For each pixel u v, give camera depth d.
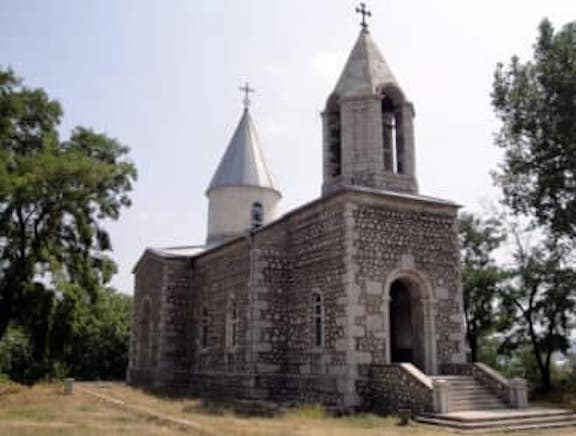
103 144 28.59
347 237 19.77
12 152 26.72
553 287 28.22
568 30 22.42
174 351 29.84
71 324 27.52
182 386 29.34
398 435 13.84
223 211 33.12
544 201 23.84
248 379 22.17
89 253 27.77
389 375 18.08
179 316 30.41
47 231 26.78
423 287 20.83
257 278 22.86
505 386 18.08
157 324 30.92
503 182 25.14
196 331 29.31
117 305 50.16
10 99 26.94
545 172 23.25
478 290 30.31
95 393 25.56
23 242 26.38
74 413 17.61
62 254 27.20
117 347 48.09
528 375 31.33
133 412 17.73
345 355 18.83
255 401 21.30
